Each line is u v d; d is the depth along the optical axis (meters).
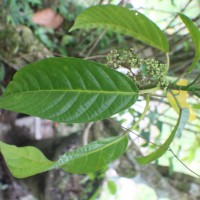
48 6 0.88
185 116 0.29
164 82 0.30
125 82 0.26
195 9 0.93
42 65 0.24
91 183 0.74
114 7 0.33
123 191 1.26
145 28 0.33
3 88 0.71
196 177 0.77
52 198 0.71
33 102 0.25
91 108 0.26
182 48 0.89
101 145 0.30
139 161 0.32
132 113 0.52
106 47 0.92
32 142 0.83
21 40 0.76
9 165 0.27
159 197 0.74
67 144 0.74
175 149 0.73
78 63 0.25
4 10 0.77
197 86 0.30
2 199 0.82
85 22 0.36
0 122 0.83
